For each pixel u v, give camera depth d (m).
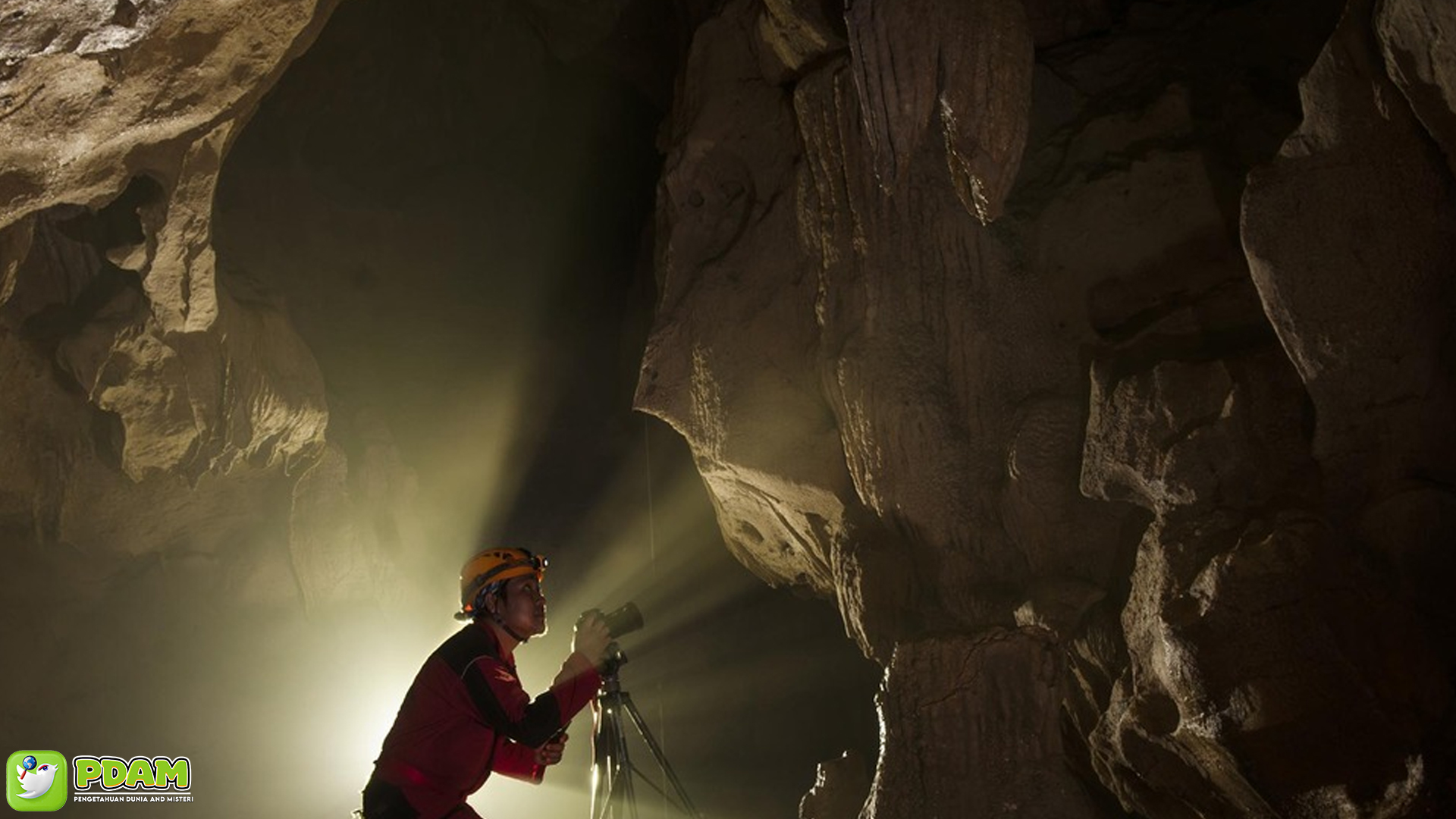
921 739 4.36
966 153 4.99
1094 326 5.46
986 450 5.57
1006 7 5.01
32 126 5.02
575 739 9.29
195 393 7.52
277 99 9.37
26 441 7.63
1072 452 5.35
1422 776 3.79
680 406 6.42
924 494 5.64
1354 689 4.06
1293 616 4.19
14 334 7.25
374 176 9.95
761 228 6.25
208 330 7.47
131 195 6.68
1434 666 3.96
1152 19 5.87
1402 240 4.15
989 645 4.38
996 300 5.55
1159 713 4.64
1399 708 3.98
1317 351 4.30
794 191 6.15
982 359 5.57
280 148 9.47
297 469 8.67
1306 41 5.48
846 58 5.68
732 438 6.25
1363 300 4.21
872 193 5.68
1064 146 5.61
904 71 5.01
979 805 4.25
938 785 4.31
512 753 3.46
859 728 8.92
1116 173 5.41
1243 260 5.18
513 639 3.53
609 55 9.38
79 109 5.10
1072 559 5.36
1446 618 4.01
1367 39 4.18
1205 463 4.64
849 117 5.69
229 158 9.20
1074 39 6.03
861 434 5.75
